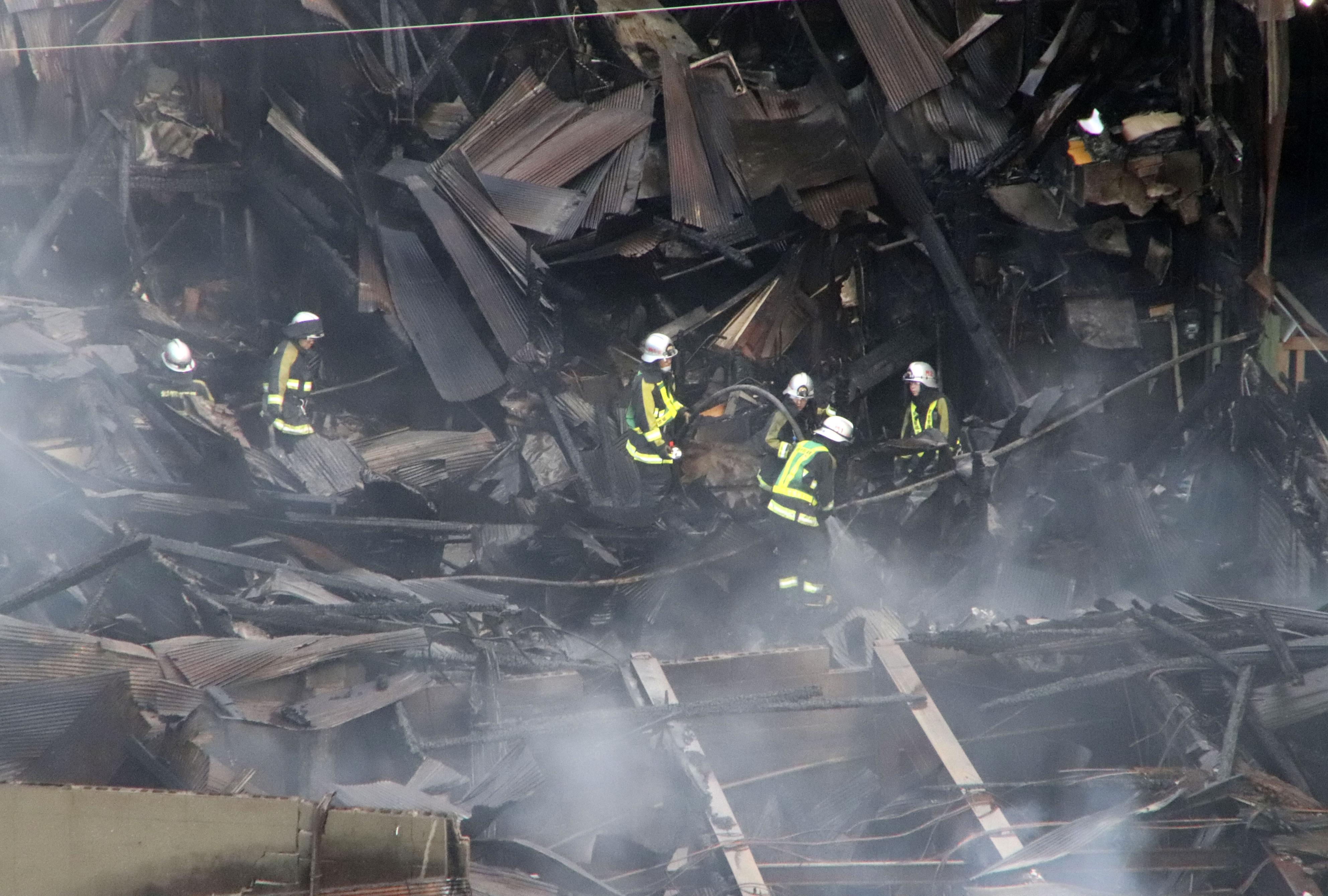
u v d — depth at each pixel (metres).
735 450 43.66
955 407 50.72
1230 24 45.62
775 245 49.91
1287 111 51.41
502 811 20.98
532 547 36.56
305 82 47.38
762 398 45.03
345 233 48.03
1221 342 42.16
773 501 33.00
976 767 26.31
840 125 50.56
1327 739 24.20
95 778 19.33
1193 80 46.72
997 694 27.05
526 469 42.34
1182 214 47.03
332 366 49.16
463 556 36.34
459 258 45.19
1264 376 40.50
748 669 26.50
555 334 45.59
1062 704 26.73
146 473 32.66
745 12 53.16
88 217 44.97
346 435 45.19
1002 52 49.47
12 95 42.34
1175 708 24.11
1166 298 49.03
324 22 45.28
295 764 21.66
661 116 49.16
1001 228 49.69
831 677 26.77
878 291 51.50
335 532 33.47
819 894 21.45
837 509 36.59
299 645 24.05
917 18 50.09
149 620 26.19
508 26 49.22
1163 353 49.03
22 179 42.75
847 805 24.98
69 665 20.94
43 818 14.59
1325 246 56.84
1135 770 22.92
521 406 45.00
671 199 47.47
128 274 45.19
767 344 48.75
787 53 54.06
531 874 20.73
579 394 46.50
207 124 46.62
